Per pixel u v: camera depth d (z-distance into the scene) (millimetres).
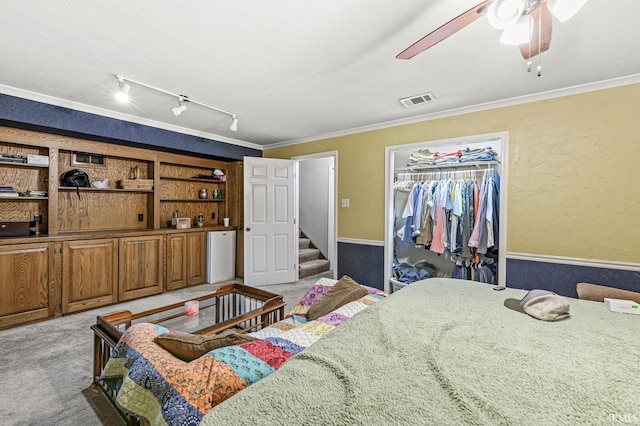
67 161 3510
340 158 4195
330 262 5711
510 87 2633
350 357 977
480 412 713
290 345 1189
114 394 1606
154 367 1009
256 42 1928
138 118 3518
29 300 2848
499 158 3332
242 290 2676
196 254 4359
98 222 3785
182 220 4316
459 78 2451
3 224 2832
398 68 2277
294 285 4539
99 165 3750
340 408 733
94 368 1866
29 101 2760
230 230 4730
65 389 1854
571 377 875
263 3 1557
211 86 2629
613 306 1479
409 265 4129
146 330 1308
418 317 1338
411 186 3943
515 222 2908
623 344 1095
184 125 3881
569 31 1771
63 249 3057
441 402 753
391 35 1846
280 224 4645
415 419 693
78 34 1837
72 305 3119
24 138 2959
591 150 2555
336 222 4234
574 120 2619
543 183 2768
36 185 3271
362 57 2115
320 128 4027
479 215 3227
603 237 2521
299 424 688
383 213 3809
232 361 996
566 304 1361
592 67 2240
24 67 2273
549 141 2732
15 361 2176
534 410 727
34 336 2590
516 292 1743
